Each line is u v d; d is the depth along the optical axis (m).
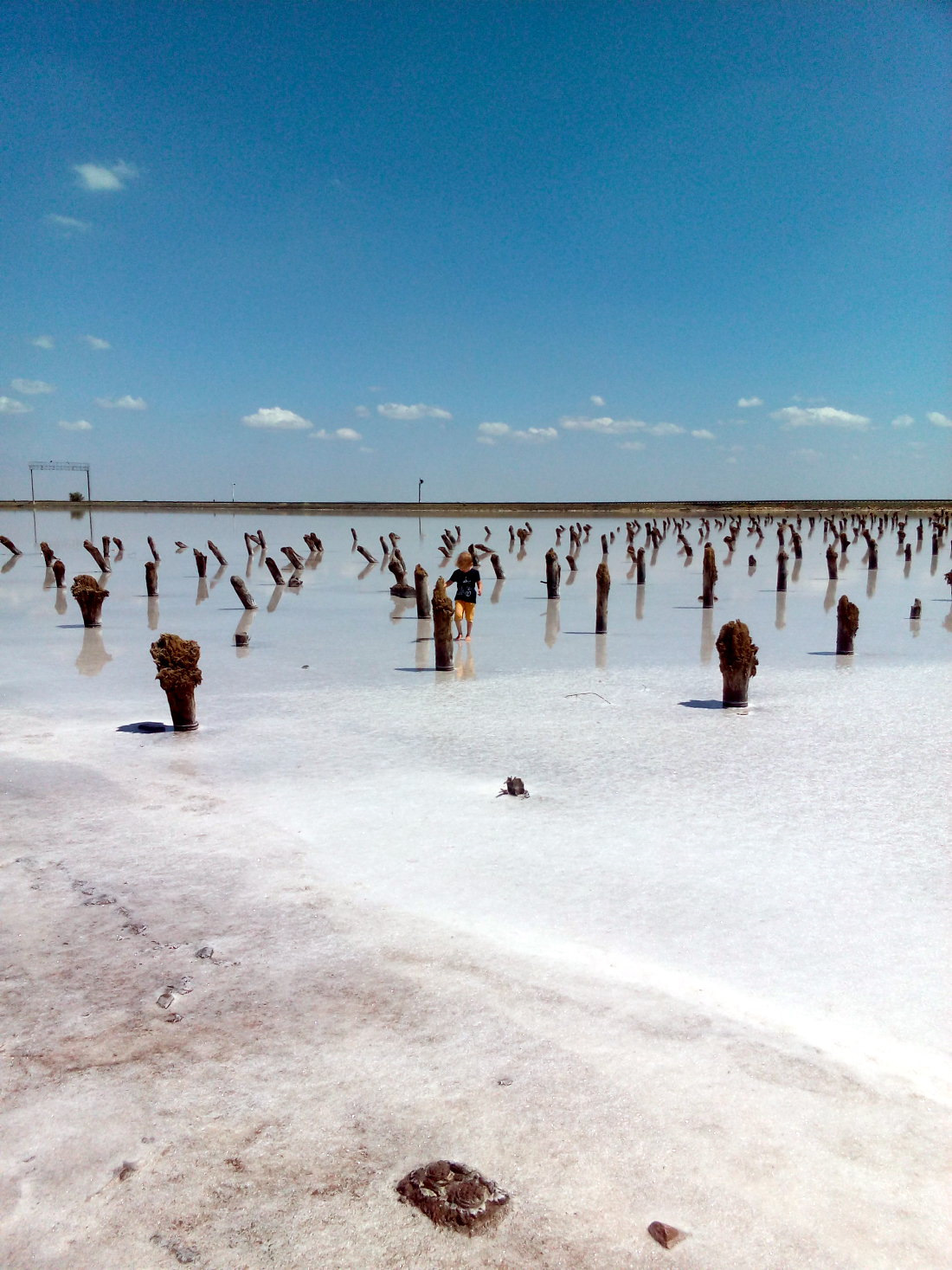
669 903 4.84
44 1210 2.69
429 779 7.20
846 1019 3.68
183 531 63.75
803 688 10.93
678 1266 2.44
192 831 6.01
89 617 16.77
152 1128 3.04
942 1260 2.46
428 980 4.02
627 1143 2.92
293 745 8.29
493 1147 2.91
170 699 8.72
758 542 50.16
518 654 13.69
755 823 6.12
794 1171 2.79
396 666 12.69
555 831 5.98
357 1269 2.46
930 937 4.43
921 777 7.20
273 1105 3.15
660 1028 3.61
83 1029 3.63
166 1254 2.52
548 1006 3.78
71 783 7.09
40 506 138.25
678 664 12.79
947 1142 2.93
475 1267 2.46
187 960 4.22
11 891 5.03
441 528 73.88
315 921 4.64
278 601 21.80
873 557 32.09
